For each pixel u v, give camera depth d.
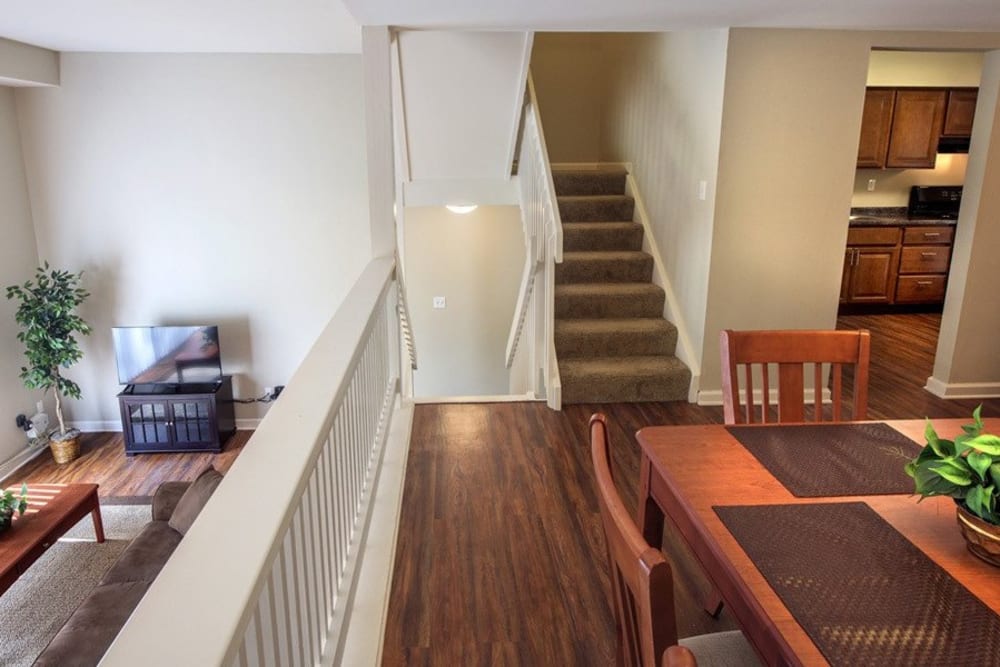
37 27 4.34
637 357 4.28
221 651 0.72
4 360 5.58
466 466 3.19
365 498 2.33
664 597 0.86
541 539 2.59
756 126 3.68
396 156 4.94
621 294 4.47
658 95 4.61
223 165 5.68
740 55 3.57
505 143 4.73
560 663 1.96
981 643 1.00
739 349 1.98
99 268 5.85
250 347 6.09
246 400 6.23
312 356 1.81
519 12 2.97
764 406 2.01
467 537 2.60
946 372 4.25
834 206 3.85
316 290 5.98
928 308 6.51
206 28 4.39
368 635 1.97
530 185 4.41
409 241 6.87
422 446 3.41
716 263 3.87
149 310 5.97
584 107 6.06
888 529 1.30
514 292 7.04
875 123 6.07
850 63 3.65
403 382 4.29
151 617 0.77
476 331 7.13
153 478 5.47
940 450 1.24
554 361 3.95
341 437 1.85
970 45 3.67
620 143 5.55
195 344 5.86
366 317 2.25
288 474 1.14
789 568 1.18
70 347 5.57
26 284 5.46
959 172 6.68
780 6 2.90
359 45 5.09
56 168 5.61
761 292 3.94
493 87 4.18
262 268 5.92
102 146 5.58
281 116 5.61
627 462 3.27
